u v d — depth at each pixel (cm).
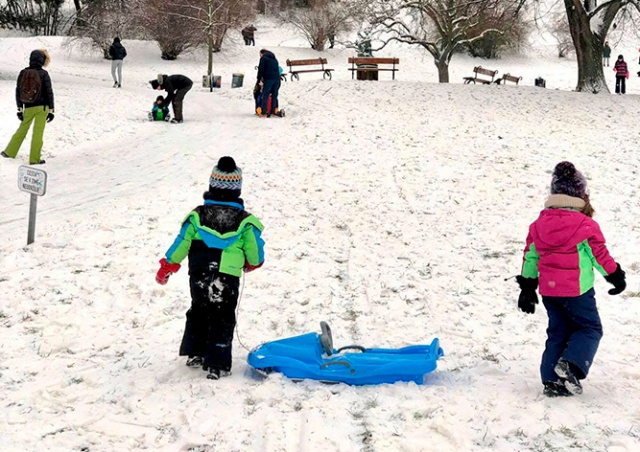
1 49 3769
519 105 1958
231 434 411
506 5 3041
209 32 3019
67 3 4844
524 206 1022
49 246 804
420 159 1305
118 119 1725
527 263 479
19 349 547
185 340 502
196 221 490
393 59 3028
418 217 972
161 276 496
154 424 427
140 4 3788
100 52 3834
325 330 507
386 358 497
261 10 4881
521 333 596
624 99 2112
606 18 2438
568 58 4534
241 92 2458
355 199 1057
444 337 589
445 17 2984
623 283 458
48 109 1262
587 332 457
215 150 1400
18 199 1017
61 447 397
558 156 1341
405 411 437
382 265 784
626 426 413
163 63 3716
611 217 961
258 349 505
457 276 748
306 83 2394
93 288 684
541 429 411
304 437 405
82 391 472
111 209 961
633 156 1344
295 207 1011
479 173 1208
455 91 2158
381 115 1761
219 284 487
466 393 466
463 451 388
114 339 568
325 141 1465
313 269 766
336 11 4097
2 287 681
